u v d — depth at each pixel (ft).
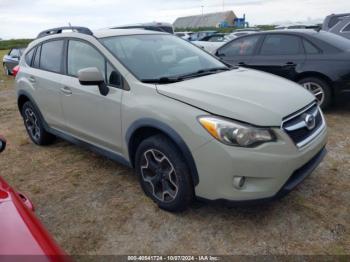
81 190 11.73
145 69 10.69
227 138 8.02
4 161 14.71
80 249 8.79
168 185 9.70
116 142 10.97
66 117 13.08
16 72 16.14
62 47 13.26
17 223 5.29
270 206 9.98
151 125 9.27
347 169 12.07
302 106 9.09
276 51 19.58
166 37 13.44
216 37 52.65
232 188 8.25
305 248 8.28
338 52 17.60
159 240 8.91
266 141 8.02
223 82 10.01
